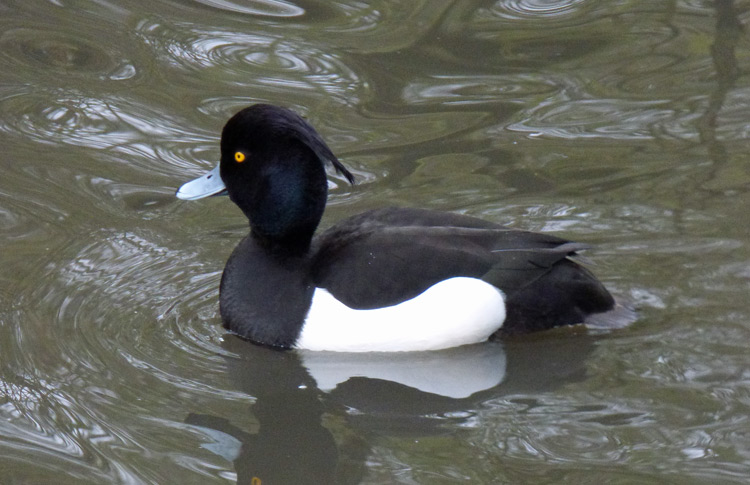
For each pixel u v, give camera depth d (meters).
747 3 13.95
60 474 6.58
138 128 11.27
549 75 12.37
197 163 10.69
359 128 11.30
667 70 12.36
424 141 11.05
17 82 12.05
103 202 10.11
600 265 8.88
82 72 12.27
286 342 8.10
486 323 7.99
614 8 13.96
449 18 13.71
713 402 7.23
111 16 13.58
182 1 14.05
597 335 8.09
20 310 8.46
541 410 7.29
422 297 7.89
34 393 7.46
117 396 7.45
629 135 11.02
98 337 8.18
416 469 6.62
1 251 9.26
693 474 6.48
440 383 7.73
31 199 10.07
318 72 12.36
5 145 10.91
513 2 14.16
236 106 11.62
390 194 10.09
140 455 6.78
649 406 7.23
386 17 13.76
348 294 7.94
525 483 6.44
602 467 6.58
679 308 8.33
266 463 6.77
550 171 10.42
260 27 13.45
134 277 9.02
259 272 8.28
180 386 7.64
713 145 10.72
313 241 8.59
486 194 10.03
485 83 12.22
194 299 8.80
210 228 9.91
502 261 8.02
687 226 9.36
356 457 6.80
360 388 7.70
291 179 8.16
